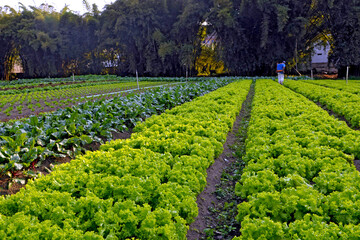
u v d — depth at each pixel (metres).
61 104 16.66
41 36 49.03
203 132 7.43
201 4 41.47
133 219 3.49
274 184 4.59
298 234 3.25
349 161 5.81
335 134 7.10
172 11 46.94
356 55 34.53
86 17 52.19
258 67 42.38
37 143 7.25
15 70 65.94
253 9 36.78
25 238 3.00
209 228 4.52
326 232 3.11
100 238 3.09
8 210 3.68
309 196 3.87
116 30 44.94
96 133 8.62
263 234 3.25
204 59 49.03
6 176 5.62
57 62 54.09
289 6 36.69
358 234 3.03
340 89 18.45
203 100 13.03
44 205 3.64
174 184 4.46
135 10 43.50
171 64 46.47
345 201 3.67
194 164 5.32
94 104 11.38
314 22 39.38
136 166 5.09
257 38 40.03
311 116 8.48
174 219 3.88
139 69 49.69
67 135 8.12
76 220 3.44
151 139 6.46
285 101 11.58
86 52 54.72
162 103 13.98
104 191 4.22
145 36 45.62
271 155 5.82
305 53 40.03
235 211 4.89
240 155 7.43
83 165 5.06
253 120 8.98
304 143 6.27
